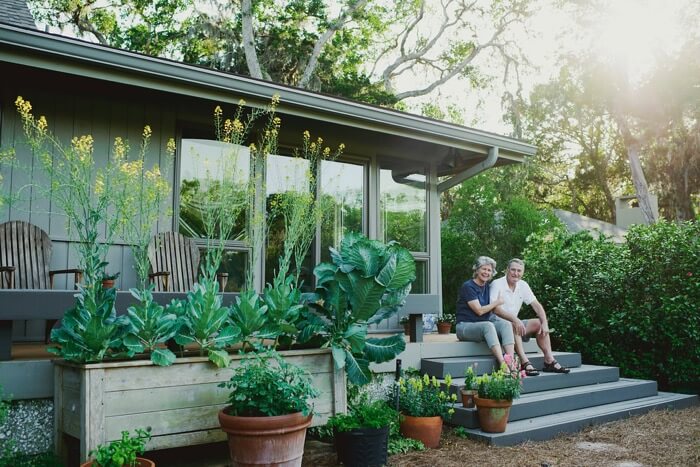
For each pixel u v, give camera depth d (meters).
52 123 5.23
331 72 18.22
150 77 4.79
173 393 3.45
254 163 6.18
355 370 4.07
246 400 3.41
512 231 12.18
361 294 4.04
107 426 3.20
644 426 5.15
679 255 7.13
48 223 5.17
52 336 3.36
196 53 17.58
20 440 3.54
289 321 4.03
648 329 7.12
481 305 5.81
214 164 6.08
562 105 20.48
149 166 5.67
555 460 4.09
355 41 19.16
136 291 3.59
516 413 4.93
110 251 5.33
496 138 7.11
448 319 7.72
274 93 5.37
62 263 5.20
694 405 6.27
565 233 9.58
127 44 18.33
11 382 3.51
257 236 5.11
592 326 7.79
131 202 4.09
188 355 3.86
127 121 5.61
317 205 4.95
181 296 4.37
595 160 24.52
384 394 5.11
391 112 6.14
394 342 4.21
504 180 16.20
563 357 6.33
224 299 4.66
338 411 4.11
